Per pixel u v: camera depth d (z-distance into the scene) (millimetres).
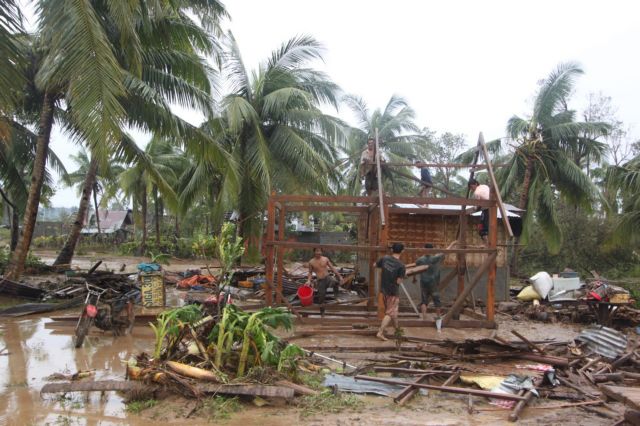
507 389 5680
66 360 6895
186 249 33969
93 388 5180
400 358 7105
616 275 24031
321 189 20438
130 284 10062
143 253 34438
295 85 20047
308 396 5309
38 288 11984
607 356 7352
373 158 11742
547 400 5551
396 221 14617
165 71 14234
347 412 4996
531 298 13148
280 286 11062
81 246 39812
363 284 14953
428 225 14719
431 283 10836
